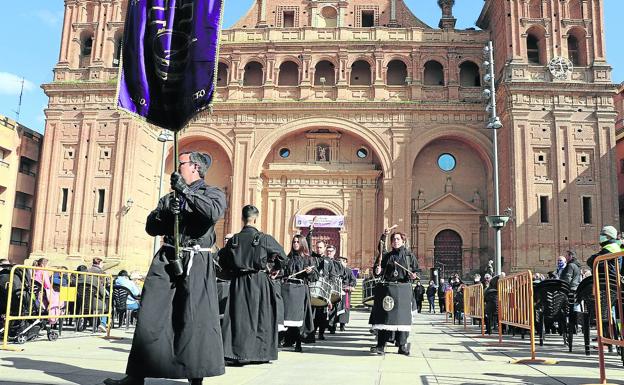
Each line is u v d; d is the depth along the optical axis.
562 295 11.91
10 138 36.78
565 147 32.88
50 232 34.81
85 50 39.06
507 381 6.87
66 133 36.12
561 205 32.25
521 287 10.23
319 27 39.66
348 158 38.34
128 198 34.72
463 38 38.09
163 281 5.46
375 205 37.50
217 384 6.27
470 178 37.47
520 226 32.00
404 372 7.55
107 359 8.25
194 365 5.21
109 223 34.31
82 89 36.19
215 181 38.34
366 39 38.34
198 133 37.69
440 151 37.91
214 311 5.52
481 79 37.50
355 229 37.25
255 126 37.44
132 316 17.88
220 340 5.50
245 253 8.21
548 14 34.88
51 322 12.53
